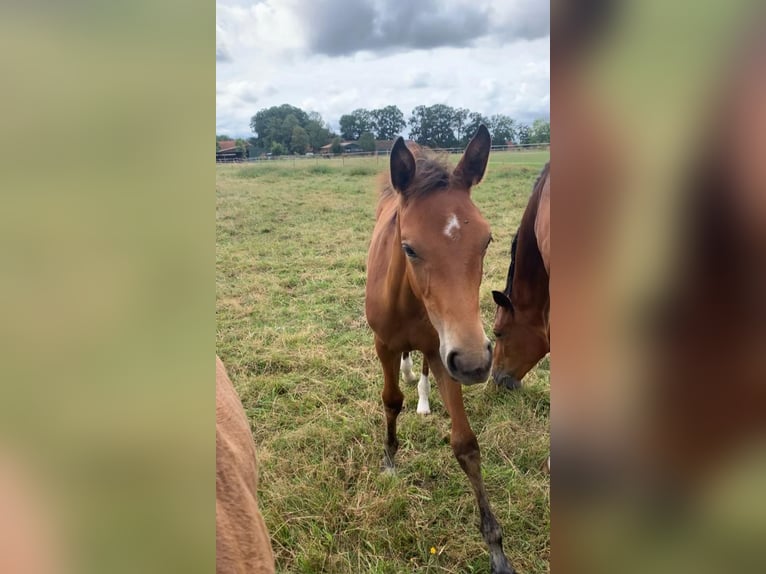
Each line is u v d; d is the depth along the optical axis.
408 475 2.75
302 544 2.31
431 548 2.32
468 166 2.04
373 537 2.36
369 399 3.38
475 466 2.29
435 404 3.38
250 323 4.50
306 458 2.84
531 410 3.19
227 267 5.91
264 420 3.20
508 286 3.08
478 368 1.84
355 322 4.45
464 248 1.93
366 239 6.87
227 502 1.15
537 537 2.38
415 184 2.02
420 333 2.31
